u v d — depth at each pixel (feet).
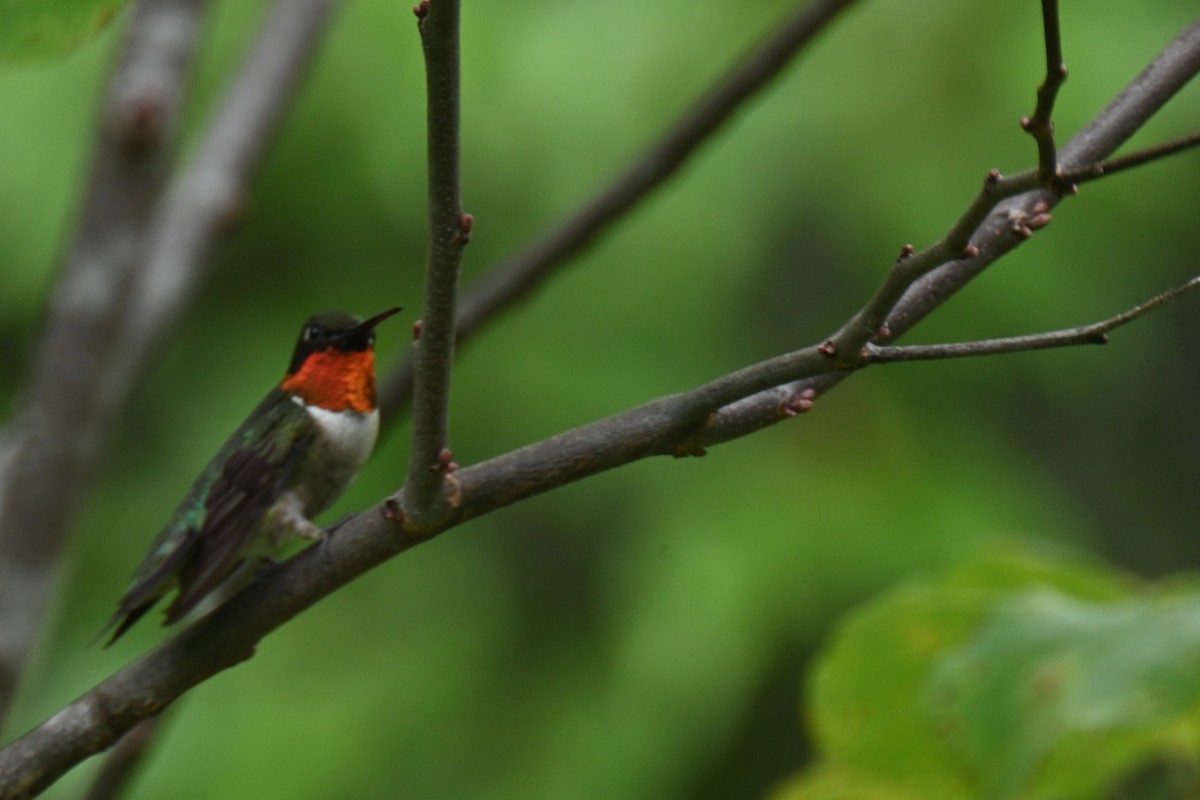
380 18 42.80
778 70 20.01
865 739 18.53
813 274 43.62
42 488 18.47
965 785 17.11
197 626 14.08
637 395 41.60
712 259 42.24
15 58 16.83
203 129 39.63
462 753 41.86
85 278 19.13
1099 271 42.70
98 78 43.83
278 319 44.39
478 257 41.60
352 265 44.60
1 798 13.66
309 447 19.52
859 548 41.39
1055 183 10.69
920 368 43.57
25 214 42.93
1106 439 49.80
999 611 17.42
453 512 13.20
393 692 42.14
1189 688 14.88
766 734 42.24
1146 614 16.11
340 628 43.19
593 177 41.73
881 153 42.09
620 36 43.19
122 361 21.03
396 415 20.11
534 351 42.09
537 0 44.42
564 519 44.11
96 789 17.93
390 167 42.42
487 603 43.68
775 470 42.50
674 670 40.70
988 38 42.42
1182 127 42.80
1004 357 43.39
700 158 42.78
